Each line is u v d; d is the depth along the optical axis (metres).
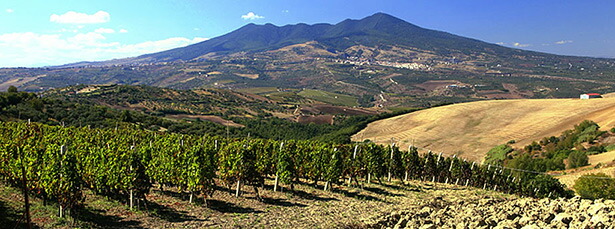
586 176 48.34
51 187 21.17
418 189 42.91
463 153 92.19
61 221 20.36
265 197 32.25
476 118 114.44
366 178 46.31
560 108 108.69
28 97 89.50
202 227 22.69
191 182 27.27
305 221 25.55
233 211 26.98
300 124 141.62
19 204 22.06
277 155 38.09
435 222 20.78
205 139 53.47
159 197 28.84
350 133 120.56
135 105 143.88
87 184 27.91
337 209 29.77
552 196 46.66
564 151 74.44
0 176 27.14
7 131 46.97
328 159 37.50
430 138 105.12
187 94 185.00
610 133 77.75
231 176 31.81
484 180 54.28
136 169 24.77
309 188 37.84
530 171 61.72
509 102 123.06
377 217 25.58
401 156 50.47
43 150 25.52
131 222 22.20
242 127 127.38
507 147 88.38
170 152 30.05
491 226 18.44
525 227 17.42
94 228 20.23
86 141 39.97
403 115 130.12
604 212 18.88
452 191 43.53
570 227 17.34
